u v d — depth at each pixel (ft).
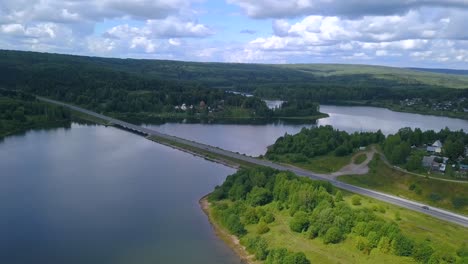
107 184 594.65
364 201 481.05
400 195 572.51
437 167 645.51
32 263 367.25
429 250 319.27
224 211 472.44
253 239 399.44
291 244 380.17
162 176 649.20
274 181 502.38
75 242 408.46
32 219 459.73
